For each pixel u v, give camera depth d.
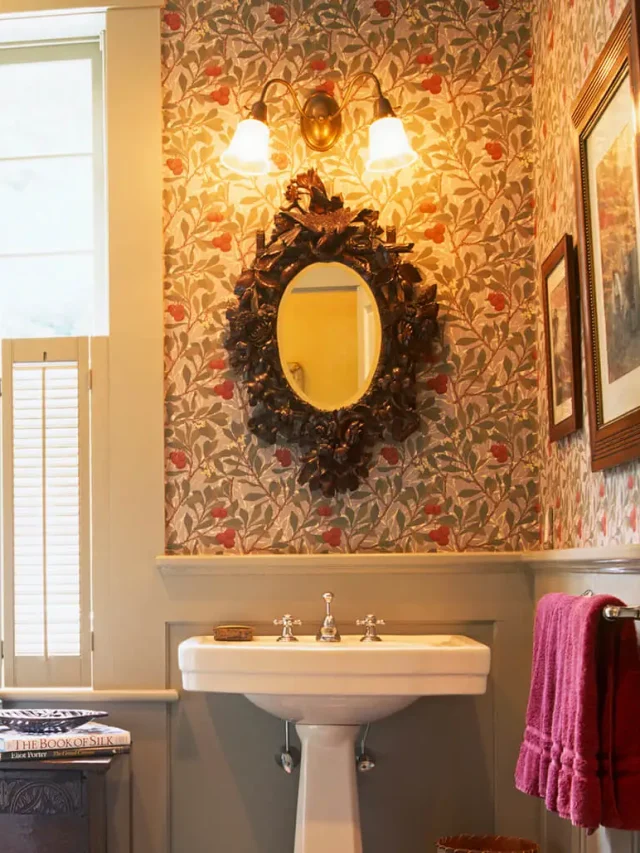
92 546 2.71
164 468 2.72
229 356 2.73
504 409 2.68
